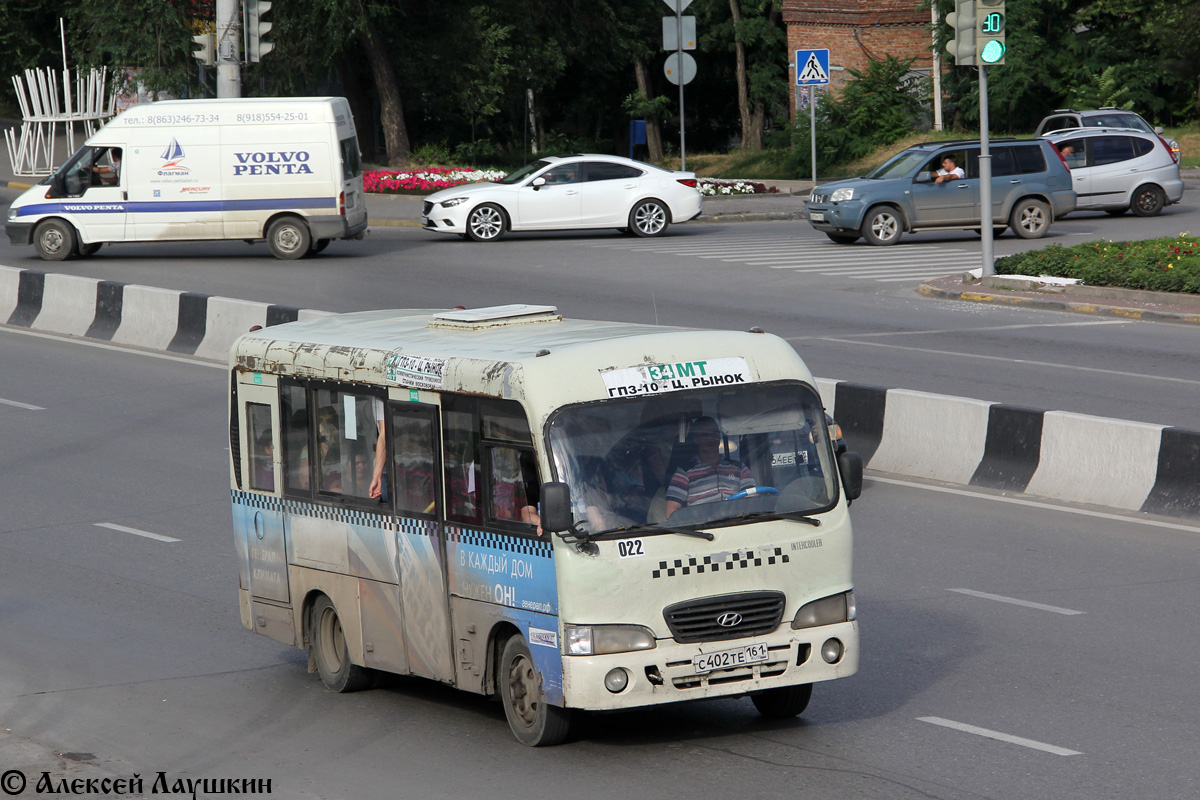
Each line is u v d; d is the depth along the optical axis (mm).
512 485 15531
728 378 15984
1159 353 40188
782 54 134625
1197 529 25703
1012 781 14523
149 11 93250
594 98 150500
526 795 14406
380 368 17047
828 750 15617
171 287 53406
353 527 17594
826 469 16172
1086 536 25438
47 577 23969
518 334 17203
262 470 19016
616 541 14953
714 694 15289
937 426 30547
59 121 98125
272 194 60688
